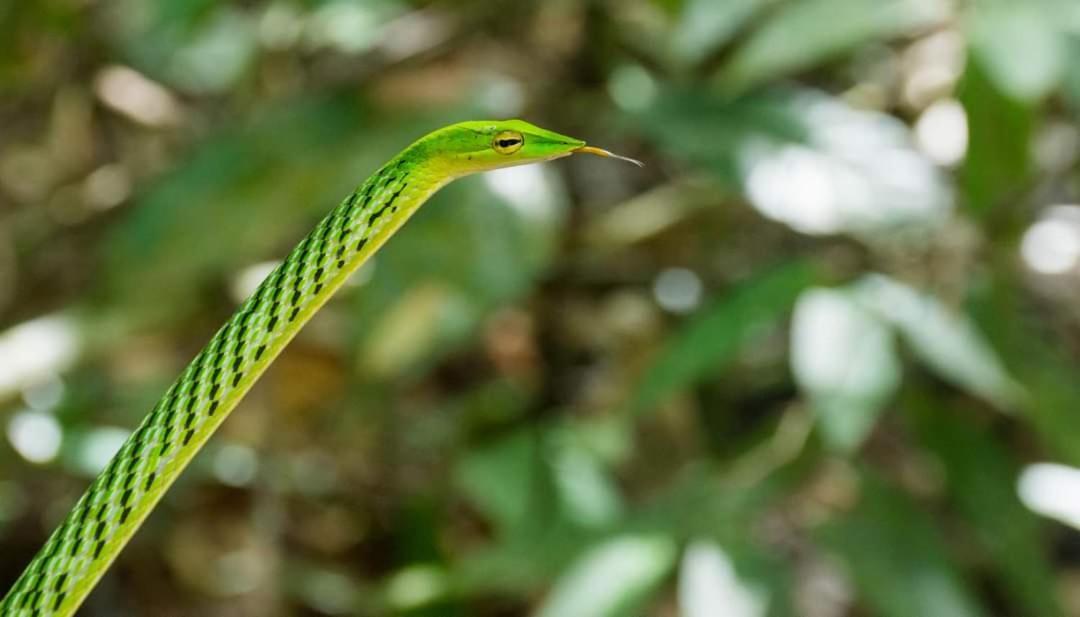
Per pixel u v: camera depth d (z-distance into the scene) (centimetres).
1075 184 105
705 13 98
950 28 102
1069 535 107
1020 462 100
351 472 109
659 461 107
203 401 82
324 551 109
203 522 109
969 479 96
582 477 99
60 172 117
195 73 119
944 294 99
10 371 100
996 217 99
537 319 110
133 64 120
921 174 98
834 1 96
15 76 114
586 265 111
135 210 101
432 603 101
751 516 95
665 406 107
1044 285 109
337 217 83
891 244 101
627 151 117
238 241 100
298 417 108
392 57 104
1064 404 96
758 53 96
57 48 115
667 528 95
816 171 97
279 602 104
